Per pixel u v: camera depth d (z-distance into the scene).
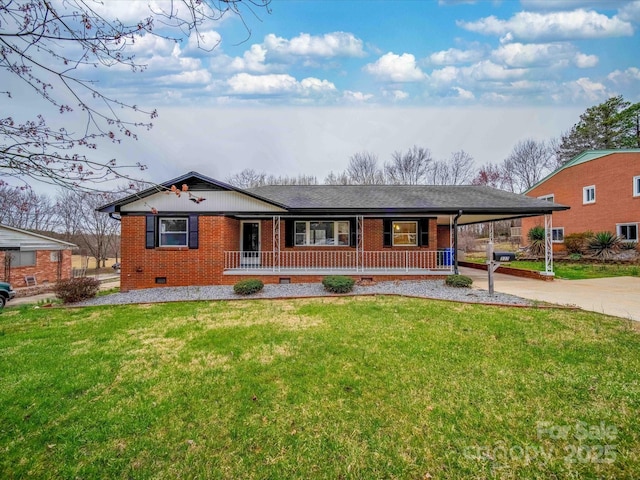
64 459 2.43
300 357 4.32
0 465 2.36
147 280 10.91
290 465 2.37
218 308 7.43
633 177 16.31
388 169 38.59
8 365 4.15
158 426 2.83
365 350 4.52
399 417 2.92
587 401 3.12
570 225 19.70
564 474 2.23
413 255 12.16
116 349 4.76
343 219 12.45
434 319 6.03
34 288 15.98
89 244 26.17
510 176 40.47
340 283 9.08
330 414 2.98
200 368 4.03
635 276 11.93
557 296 8.12
